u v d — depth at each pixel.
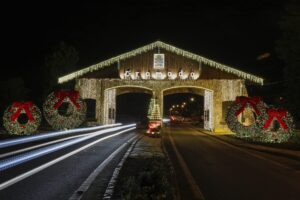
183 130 52.00
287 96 34.75
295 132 33.22
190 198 9.97
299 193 11.04
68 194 10.25
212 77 48.66
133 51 48.94
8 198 9.77
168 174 12.92
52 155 18.73
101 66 49.12
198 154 21.12
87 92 49.12
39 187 11.11
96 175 13.06
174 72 48.94
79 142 26.80
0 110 45.06
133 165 14.80
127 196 8.05
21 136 30.41
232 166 16.50
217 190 11.24
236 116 34.72
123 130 45.25
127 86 49.09
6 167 14.71
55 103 35.06
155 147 22.70
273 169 15.87
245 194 10.77
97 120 48.88
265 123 28.67
